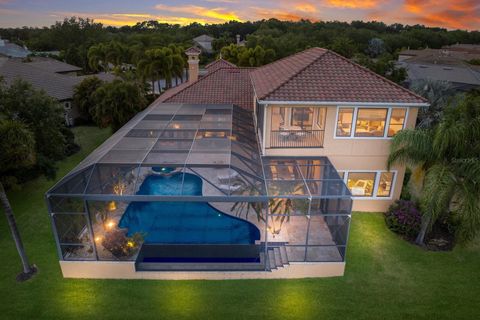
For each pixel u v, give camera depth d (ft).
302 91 60.85
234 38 465.06
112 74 173.68
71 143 104.32
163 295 46.29
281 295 46.73
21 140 53.26
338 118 62.75
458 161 50.60
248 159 58.65
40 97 78.84
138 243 51.93
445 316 43.47
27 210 69.31
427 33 406.41
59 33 352.49
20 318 42.09
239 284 48.73
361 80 64.34
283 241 55.52
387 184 68.33
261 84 71.26
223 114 82.02
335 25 444.55
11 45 304.91
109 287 47.62
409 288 48.42
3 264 52.44
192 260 52.54
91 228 47.26
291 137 66.85
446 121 52.75
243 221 62.44
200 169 52.06
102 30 374.63
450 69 203.51
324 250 53.78
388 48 359.87
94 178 49.57
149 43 310.65
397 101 59.88
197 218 63.62
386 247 58.08
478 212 47.39
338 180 52.85
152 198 46.09
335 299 46.16
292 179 54.65
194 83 98.58
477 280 50.19
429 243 59.16
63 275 49.42
